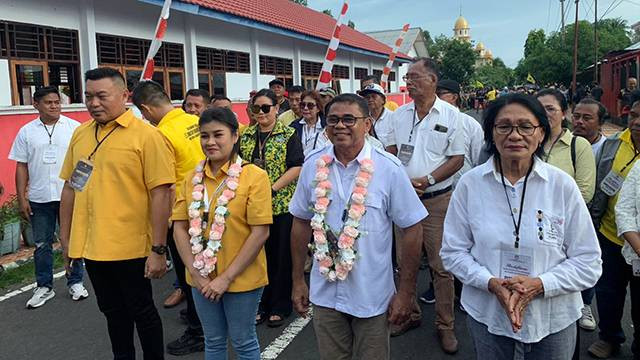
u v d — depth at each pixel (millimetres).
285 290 4715
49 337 4496
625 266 3770
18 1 8414
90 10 9719
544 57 46500
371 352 2719
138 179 3342
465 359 4004
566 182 2312
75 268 5312
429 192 4129
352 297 2660
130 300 3408
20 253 6820
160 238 3354
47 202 5211
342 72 23688
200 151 4094
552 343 2359
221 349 3207
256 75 15805
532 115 2262
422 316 4852
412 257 2695
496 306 2367
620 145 3768
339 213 2699
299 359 4043
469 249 2502
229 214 3041
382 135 5789
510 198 2354
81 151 3385
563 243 2344
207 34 13516
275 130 4668
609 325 3885
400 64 33281
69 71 9570
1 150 7676
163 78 12109
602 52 44594
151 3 10336
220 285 2982
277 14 18188
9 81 8367
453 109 4156
